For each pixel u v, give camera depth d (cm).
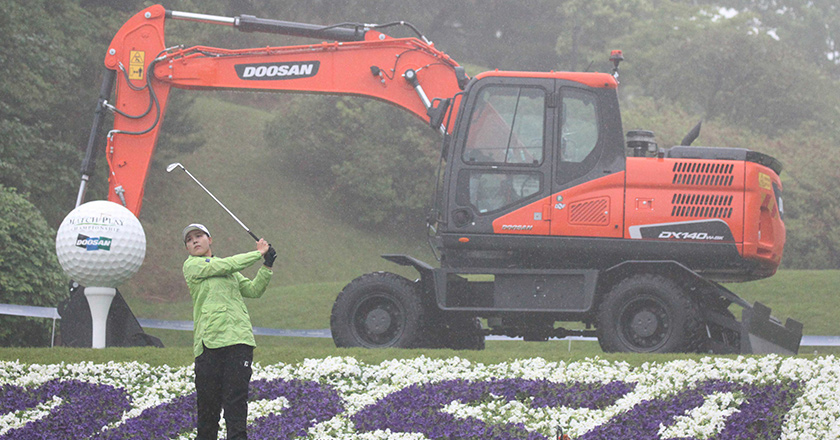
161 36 4591
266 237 12581
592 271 4094
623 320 4038
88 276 4053
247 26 4631
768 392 3025
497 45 18862
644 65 17562
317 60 4619
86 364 3481
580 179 4169
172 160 12419
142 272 10981
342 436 2772
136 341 4291
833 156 12962
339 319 4112
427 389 3144
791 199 12381
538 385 3194
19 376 3328
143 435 2747
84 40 10156
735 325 4188
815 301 7306
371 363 3541
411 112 4581
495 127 4234
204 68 4591
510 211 4172
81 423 2855
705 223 4153
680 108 14688
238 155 14625
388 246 13412
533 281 4122
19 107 8644
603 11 17812
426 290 4131
